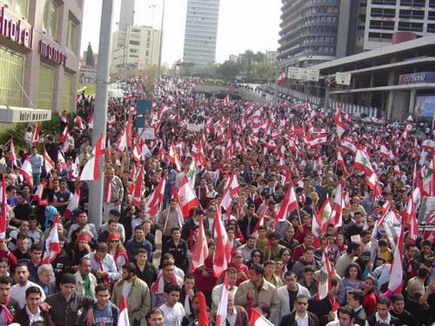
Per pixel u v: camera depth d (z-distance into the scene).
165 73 177.38
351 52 139.50
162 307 8.73
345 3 138.62
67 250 10.66
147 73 118.31
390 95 94.81
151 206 13.96
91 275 9.34
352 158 29.14
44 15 35.03
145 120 29.17
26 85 30.72
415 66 87.06
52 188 15.23
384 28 119.12
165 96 80.44
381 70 98.19
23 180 16.33
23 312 7.75
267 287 9.56
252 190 17.28
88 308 8.09
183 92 115.00
